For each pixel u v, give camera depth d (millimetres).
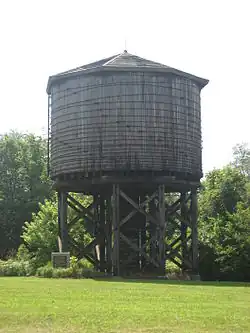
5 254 68250
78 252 38812
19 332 15109
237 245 41688
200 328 15555
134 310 18500
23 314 17562
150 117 33688
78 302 20469
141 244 36594
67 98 34750
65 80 34969
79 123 34125
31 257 45094
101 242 38250
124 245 35844
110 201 37094
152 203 36531
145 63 35031
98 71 33594
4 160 72000
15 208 69312
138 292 24141
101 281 30281
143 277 33438
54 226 45656
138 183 33500
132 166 33125
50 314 17578
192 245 36375
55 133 35531
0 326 15852
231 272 41625
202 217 58031
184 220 36406
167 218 36688
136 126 33469
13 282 29453
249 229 42438
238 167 91750
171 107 34156
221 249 42219
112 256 34625
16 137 75625
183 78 34906
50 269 34188
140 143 33375
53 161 35812
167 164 33594
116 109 33531
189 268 37312
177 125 34281
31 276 35719
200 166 35938
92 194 39594
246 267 41500
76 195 50250
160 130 33719
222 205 57875
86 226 49031
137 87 33719
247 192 58656
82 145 33875
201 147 36375
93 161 33500
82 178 34094
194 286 28062
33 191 70312
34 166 71125
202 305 19984
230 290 25906
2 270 37375
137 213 36281
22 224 68812
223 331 15203
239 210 44938
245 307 19594
